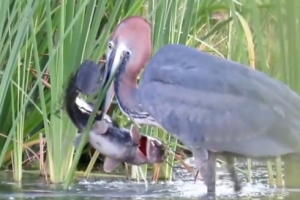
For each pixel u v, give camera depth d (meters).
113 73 9.55
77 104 9.23
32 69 10.82
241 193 9.04
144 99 9.32
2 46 9.45
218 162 11.95
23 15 8.98
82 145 9.23
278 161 9.48
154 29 10.08
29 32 10.36
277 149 8.66
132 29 9.60
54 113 9.67
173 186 9.94
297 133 8.51
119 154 9.15
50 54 9.41
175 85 9.10
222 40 12.17
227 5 10.20
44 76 10.95
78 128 9.28
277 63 8.87
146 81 9.36
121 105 9.64
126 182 10.24
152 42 10.16
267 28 9.43
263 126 8.65
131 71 9.62
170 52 9.28
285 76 8.44
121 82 9.62
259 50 8.76
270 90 8.67
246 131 8.75
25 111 10.94
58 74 9.57
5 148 9.32
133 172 10.55
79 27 9.68
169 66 9.20
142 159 9.19
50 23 9.33
